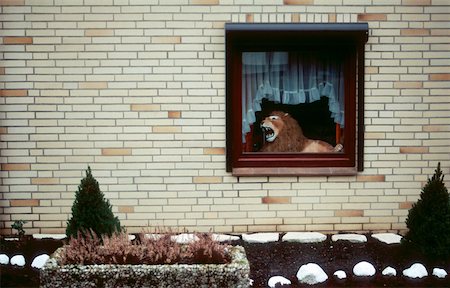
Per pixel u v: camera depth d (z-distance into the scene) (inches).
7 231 236.4
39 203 235.8
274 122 245.0
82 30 230.5
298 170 237.3
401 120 236.1
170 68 232.4
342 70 244.4
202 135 234.4
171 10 230.7
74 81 232.1
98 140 234.1
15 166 234.4
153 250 172.2
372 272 186.2
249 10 231.1
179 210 236.4
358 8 232.4
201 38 231.8
